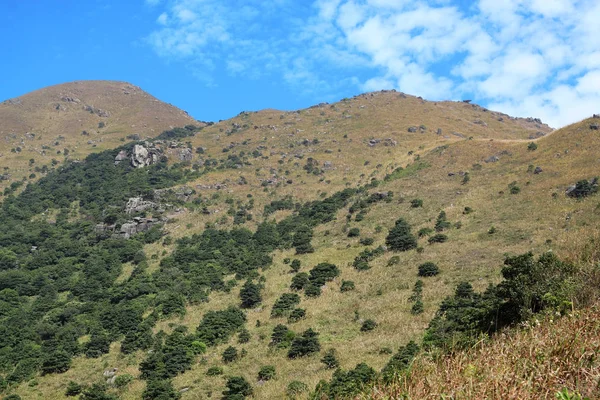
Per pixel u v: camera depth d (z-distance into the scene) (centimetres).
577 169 8344
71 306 7288
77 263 9231
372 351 4188
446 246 6675
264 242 8944
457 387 727
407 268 6259
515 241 6184
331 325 5175
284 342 4884
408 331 4450
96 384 4647
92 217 11212
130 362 5338
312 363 4294
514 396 675
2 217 11412
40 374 5425
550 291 1923
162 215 10844
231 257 8450
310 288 6188
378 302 5447
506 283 2719
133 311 6544
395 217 8638
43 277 8444
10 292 7844
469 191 8925
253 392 3934
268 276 7275
